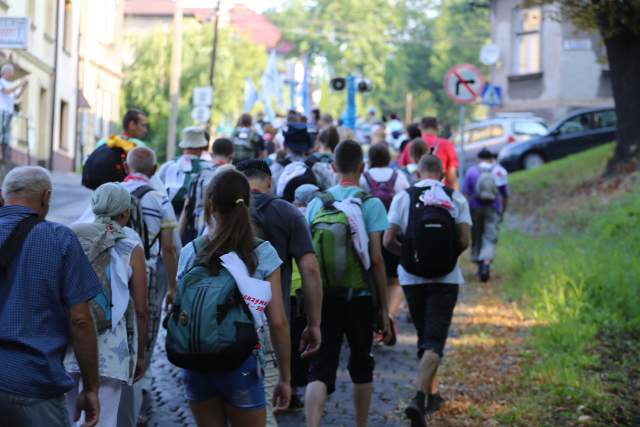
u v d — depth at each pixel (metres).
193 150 21.16
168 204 16.17
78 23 81.50
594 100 92.56
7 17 38.38
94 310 12.30
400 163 27.53
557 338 21.84
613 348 21.50
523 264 32.16
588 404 17.45
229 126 118.38
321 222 14.99
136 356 12.91
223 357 10.54
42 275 9.98
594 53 92.25
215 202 11.02
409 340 23.69
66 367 12.35
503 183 32.56
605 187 46.22
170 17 172.62
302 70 81.75
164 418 16.61
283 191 20.48
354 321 15.05
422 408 16.00
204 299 10.59
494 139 75.62
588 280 25.59
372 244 15.12
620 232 35.44
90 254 12.54
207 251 10.87
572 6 46.41
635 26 45.25
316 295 13.44
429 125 25.70
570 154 70.50
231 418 11.02
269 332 12.48
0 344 9.84
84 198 45.09
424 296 17.00
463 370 20.22
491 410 17.41
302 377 16.66
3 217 10.24
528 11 95.25
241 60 125.00
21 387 9.73
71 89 80.38
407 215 16.97
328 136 22.94
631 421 16.95
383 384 19.42
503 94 97.75
